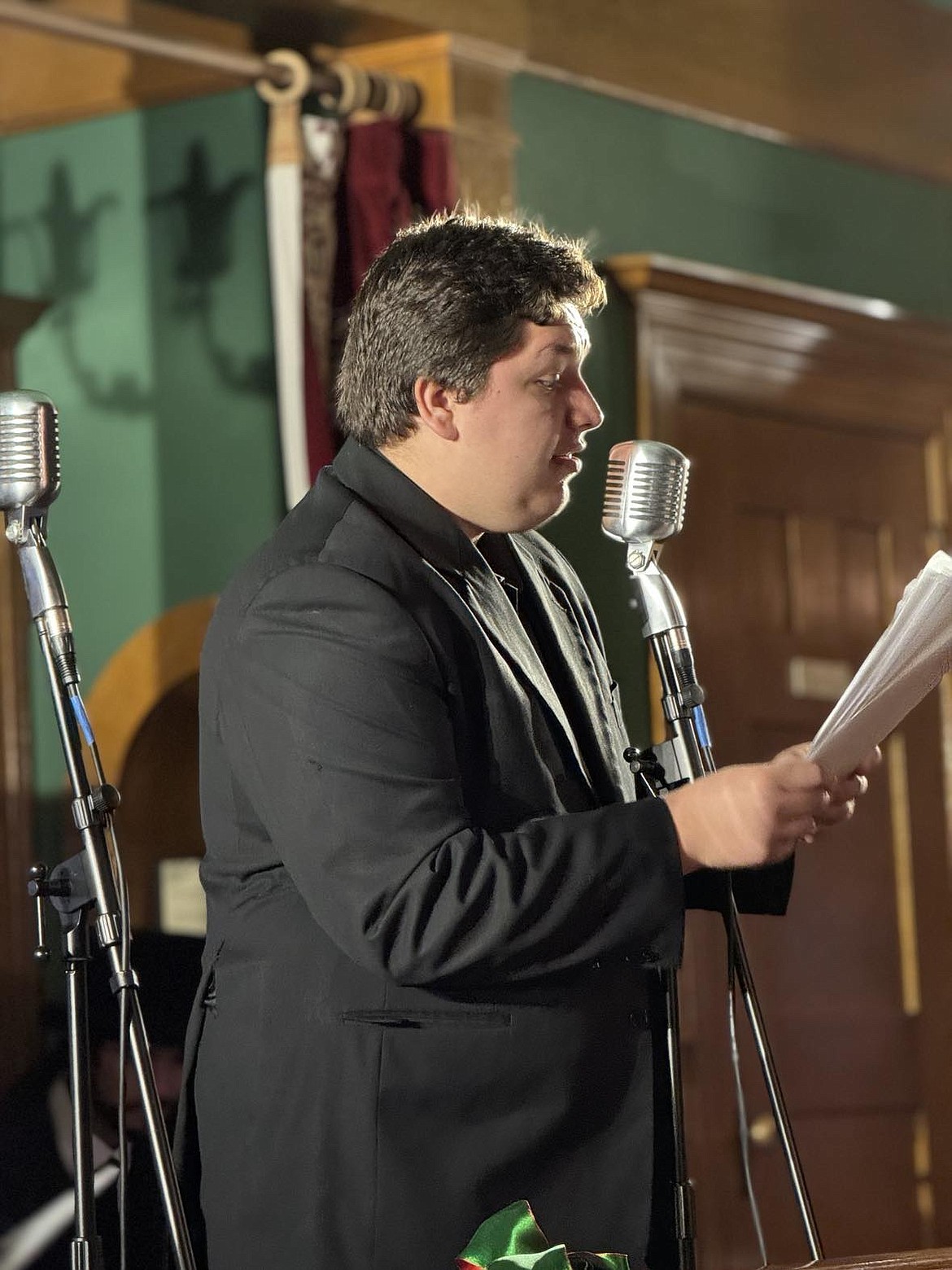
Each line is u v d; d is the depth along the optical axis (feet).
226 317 22.76
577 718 9.85
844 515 25.67
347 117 21.36
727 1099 23.17
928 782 26.40
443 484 9.46
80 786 9.03
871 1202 24.63
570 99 22.89
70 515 23.70
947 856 26.43
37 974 22.74
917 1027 25.63
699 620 23.68
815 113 25.84
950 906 26.30
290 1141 8.83
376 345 9.46
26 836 23.13
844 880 25.27
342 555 8.96
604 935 8.48
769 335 24.40
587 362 22.34
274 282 21.17
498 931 8.24
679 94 24.00
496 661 9.12
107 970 15.12
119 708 23.16
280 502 22.44
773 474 24.73
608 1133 9.00
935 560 8.34
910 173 27.48
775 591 24.76
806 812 8.55
